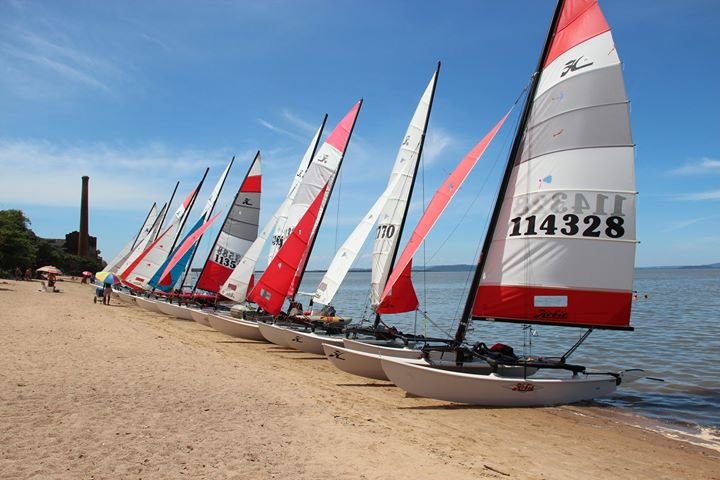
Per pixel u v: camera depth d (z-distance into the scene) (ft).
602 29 38.06
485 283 40.32
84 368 40.91
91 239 379.14
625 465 27.55
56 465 20.70
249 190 88.63
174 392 34.78
